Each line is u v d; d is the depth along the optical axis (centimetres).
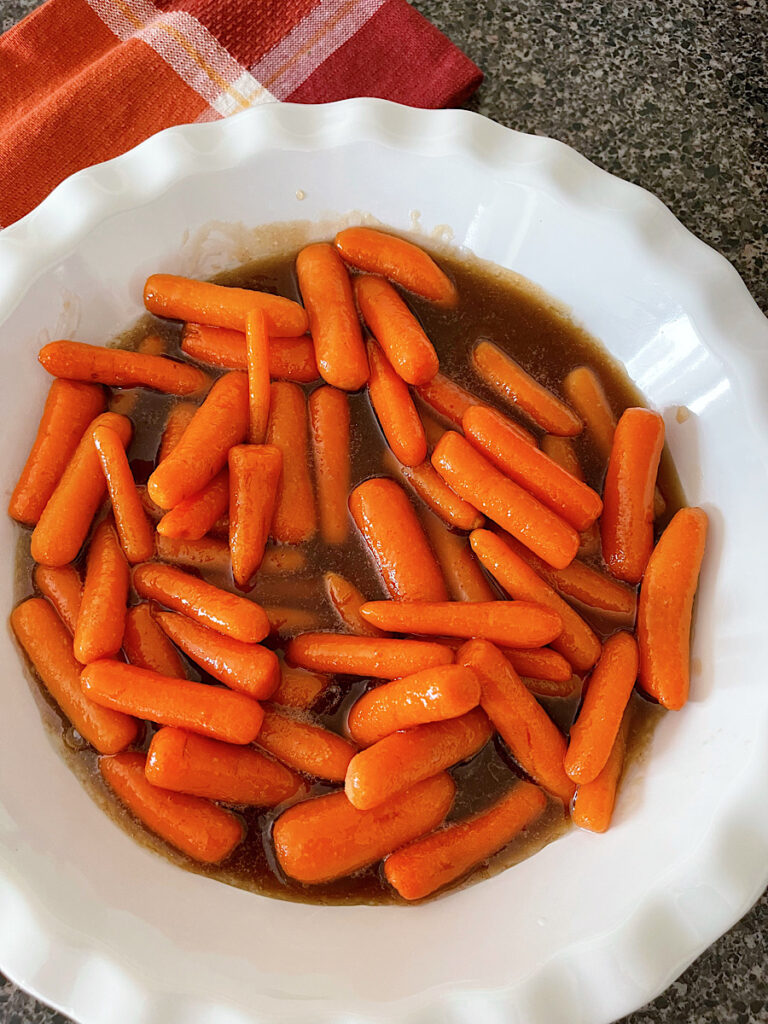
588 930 23
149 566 27
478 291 31
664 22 37
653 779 26
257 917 25
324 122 29
